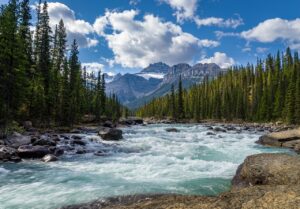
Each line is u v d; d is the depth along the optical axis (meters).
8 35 41.81
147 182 16.08
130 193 13.86
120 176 17.67
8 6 50.22
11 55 41.88
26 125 46.66
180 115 126.25
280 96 96.50
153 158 24.11
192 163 21.91
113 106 133.25
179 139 40.78
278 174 13.41
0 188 15.04
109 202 12.75
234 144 35.09
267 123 95.88
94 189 14.59
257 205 8.79
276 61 124.75
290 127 72.62
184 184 15.70
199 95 147.38
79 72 85.88
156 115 172.88
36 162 22.25
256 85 119.06
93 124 73.94
